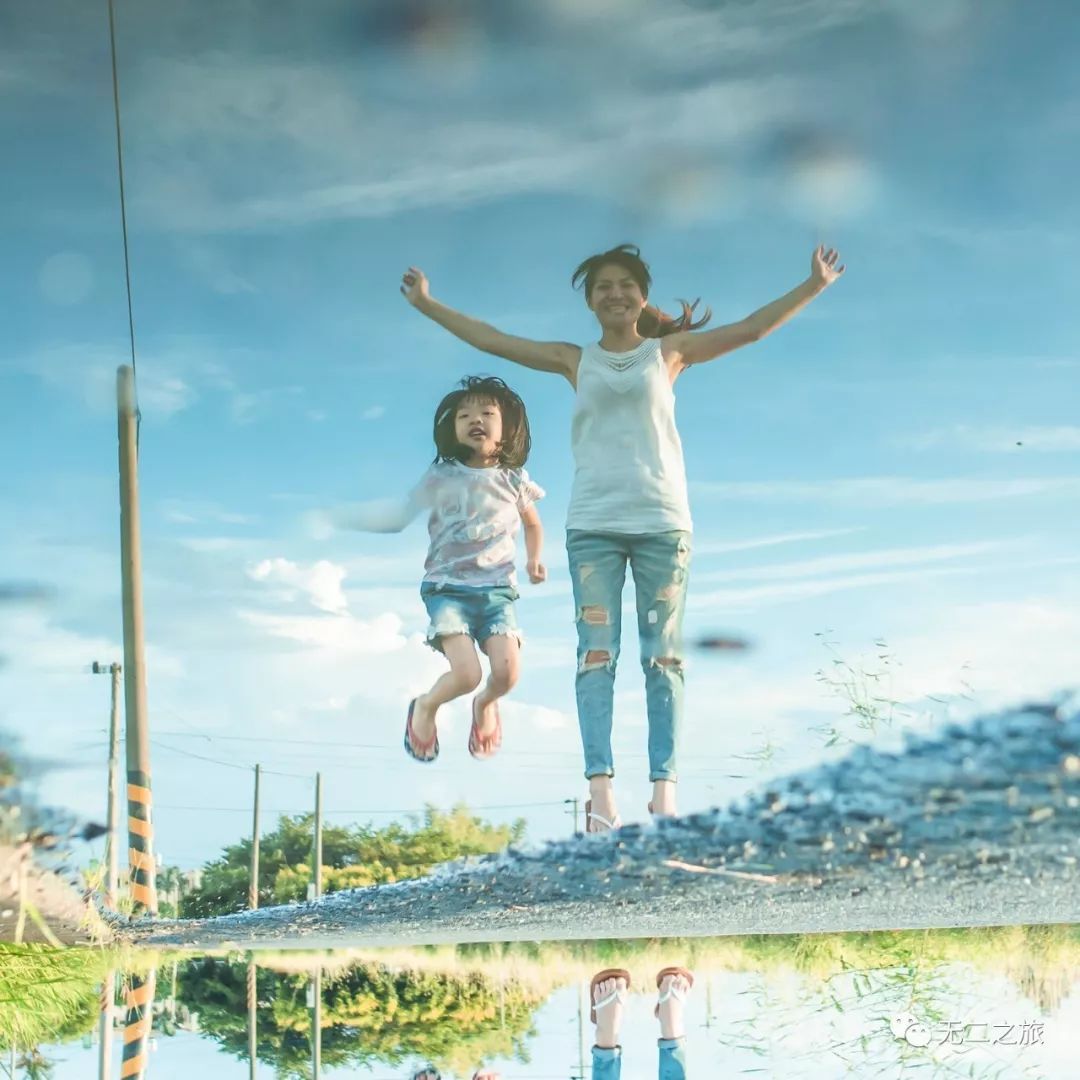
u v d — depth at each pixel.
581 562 3.76
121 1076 3.33
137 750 7.86
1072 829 1.68
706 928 3.20
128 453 8.70
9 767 2.08
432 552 4.27
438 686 4.20
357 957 4.06
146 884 7.27
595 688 3.63
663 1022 3.03
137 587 8.30
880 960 3.28
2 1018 3.29
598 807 3.49
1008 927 3.19
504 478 4.26
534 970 3.79
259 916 3.30
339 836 10.82
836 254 4.03
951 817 1.75
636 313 4.00
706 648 3.57
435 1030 3.49
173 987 3.97
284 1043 3.57
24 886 2.70
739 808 2.02
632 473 3.79
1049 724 1.63
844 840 1.94
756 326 3.96
